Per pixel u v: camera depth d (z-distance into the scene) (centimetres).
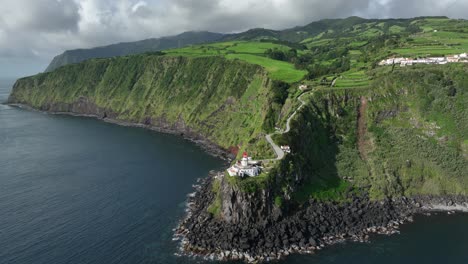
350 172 12206
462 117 12800
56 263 8569
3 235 9762
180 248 9244
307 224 10106
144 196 12412
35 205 11669
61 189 13075
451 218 10706
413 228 10231
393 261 8769
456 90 13325
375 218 10612
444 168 12062
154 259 8775
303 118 13150
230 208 9912
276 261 8775
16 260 8669
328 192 11450
